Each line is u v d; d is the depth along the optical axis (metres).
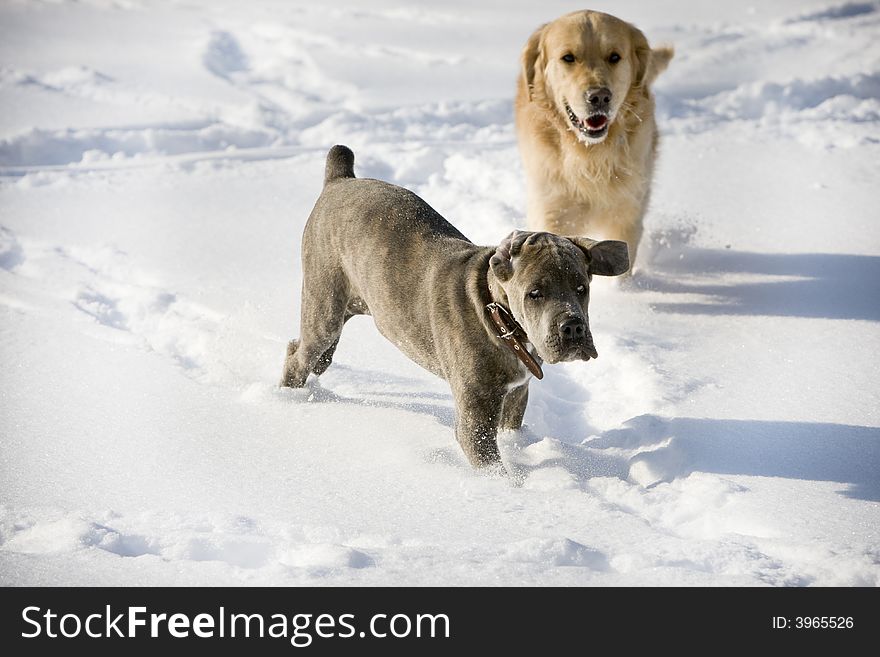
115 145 20.88
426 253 8.45
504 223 14.88
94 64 27.02
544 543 6.52
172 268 13.70
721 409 9.37
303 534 6.89
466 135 21.45
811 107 23.56
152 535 6.72
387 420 9.20
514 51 29.73
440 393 9.98
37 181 18.27
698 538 7.16
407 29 32.53
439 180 17.83
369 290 8.81
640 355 10.66
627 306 12.35
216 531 6.86
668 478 8.16
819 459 8.33
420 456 8.38
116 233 15.29
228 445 8.60
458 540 6.80
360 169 18.53
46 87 24.83
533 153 13.19
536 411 9.59
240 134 21.64
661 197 16.88
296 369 9.78
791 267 13.59
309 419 9.21
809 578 6.27
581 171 12.76
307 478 7.94
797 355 10.68
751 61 27.52
